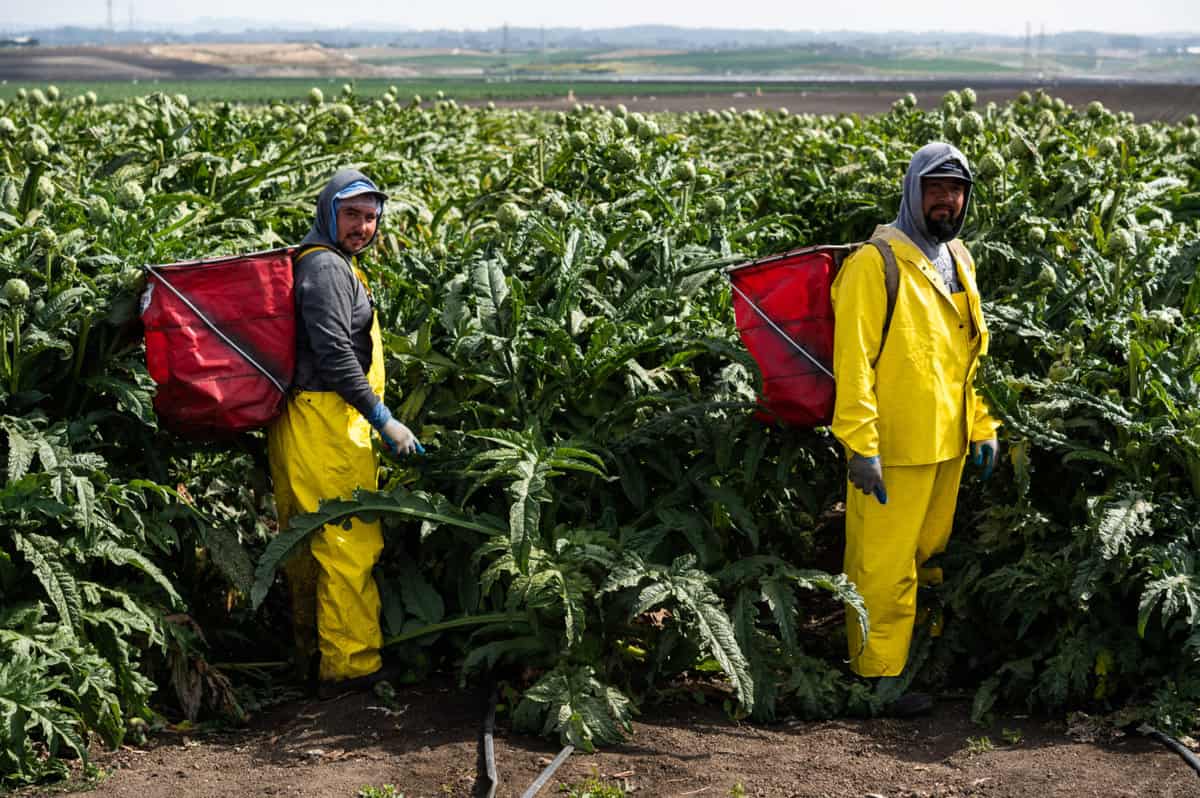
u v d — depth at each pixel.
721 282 6.71
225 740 4.95
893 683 5.18
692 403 5.71
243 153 8.62
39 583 4.87
